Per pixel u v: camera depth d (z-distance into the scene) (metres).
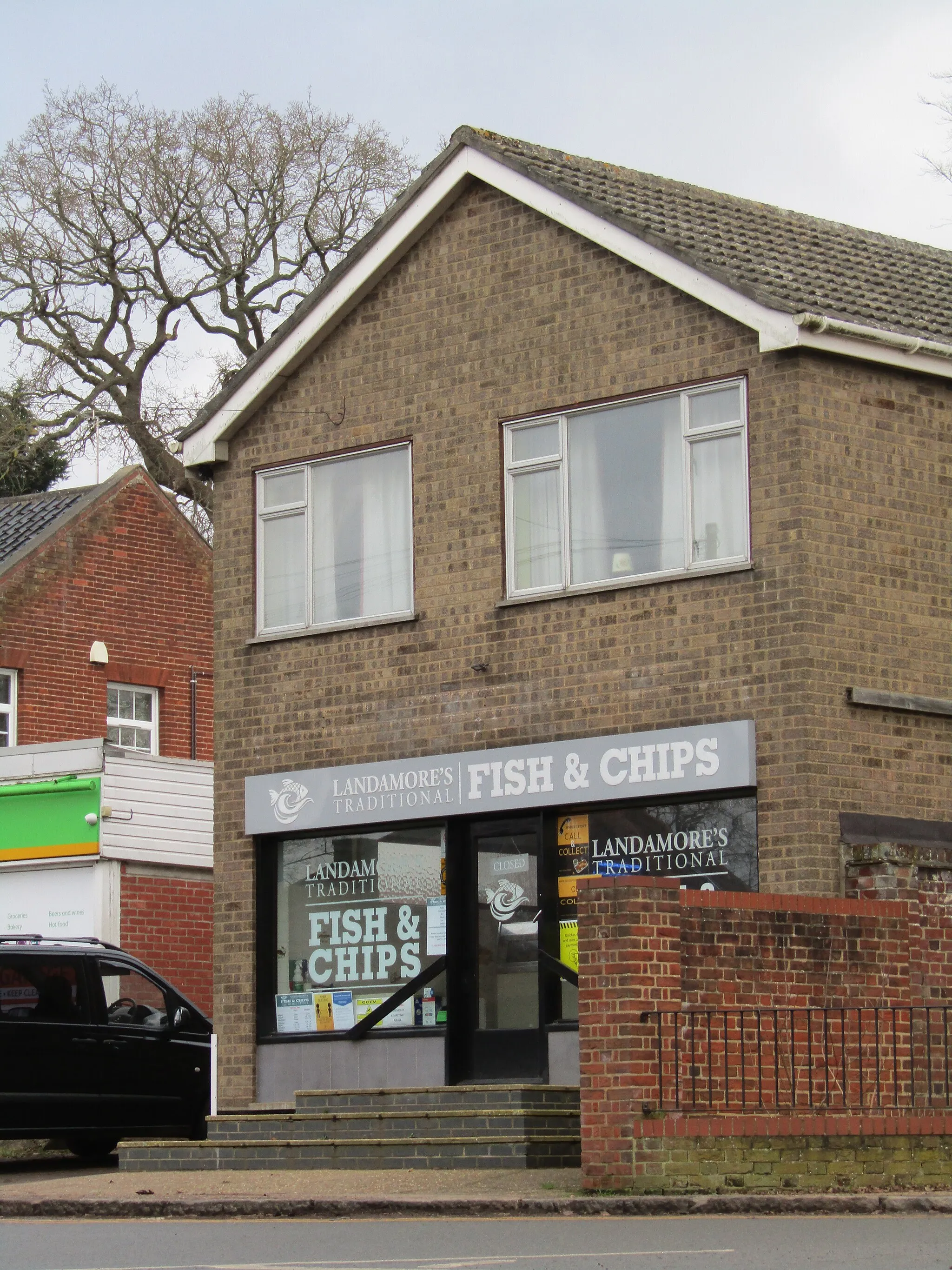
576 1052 17.97
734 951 14.62
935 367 18.11
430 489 19.62
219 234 43.88
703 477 17.91
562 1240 11.54
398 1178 15.17
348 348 20.45
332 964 19.86
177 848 24.77
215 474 21.25
